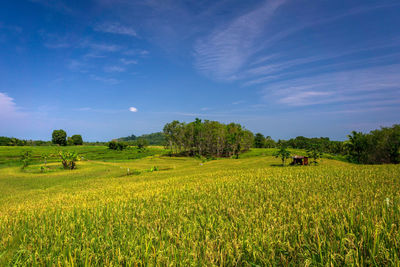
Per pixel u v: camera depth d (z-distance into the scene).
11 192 28.95
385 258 3.84
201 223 7.09
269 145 173.12
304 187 13.82
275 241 4.88
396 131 60.19
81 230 7.07
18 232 7.64
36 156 97.75
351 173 20.17
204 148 130.62
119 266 4.46
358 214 6.19
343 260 3.96
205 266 4.19
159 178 33.03
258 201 10.37
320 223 5.88
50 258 4.99
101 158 114.81
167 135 129.12
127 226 7.53
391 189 11.02
